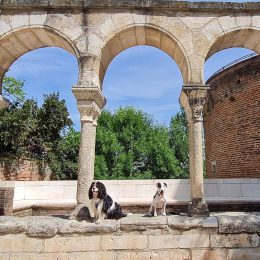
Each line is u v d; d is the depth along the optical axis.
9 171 12.52
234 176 12.37
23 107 15.71
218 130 13.58
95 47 7.24
